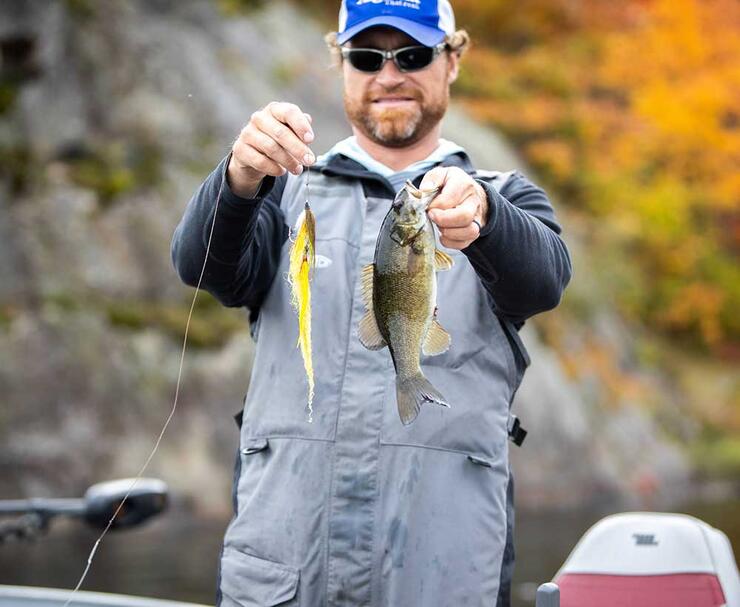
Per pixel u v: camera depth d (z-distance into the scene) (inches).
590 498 482.3
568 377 535.5
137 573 303.0
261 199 103.3
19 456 389.7
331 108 544.7
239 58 536.1
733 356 674.2
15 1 481.7
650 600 130.3
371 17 116.0
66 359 407.5
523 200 116.6
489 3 716.0
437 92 117.8
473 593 104.0
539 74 687.7
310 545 104.7
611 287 636.7
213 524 389.4
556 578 136.6
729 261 717.3
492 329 109.5
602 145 677.3
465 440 105.8
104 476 398.6
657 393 594.2
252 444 110.1
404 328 93.9
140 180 467.5
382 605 103.3
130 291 443.2
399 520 103.6
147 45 505.7
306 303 94.1
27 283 425.1
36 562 315.0
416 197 93.3
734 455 551.8
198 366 424.8
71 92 478.6
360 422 105.3
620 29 710.5
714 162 681.6
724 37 681.0
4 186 440.8
